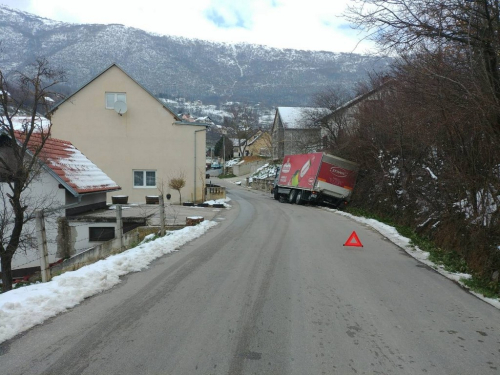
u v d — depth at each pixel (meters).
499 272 7.86
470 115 9.39
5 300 5.45
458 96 9.27
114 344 4.44
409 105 13.47
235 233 13.50
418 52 9.99
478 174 10.74
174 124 27.31
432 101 10.30
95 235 15.81
